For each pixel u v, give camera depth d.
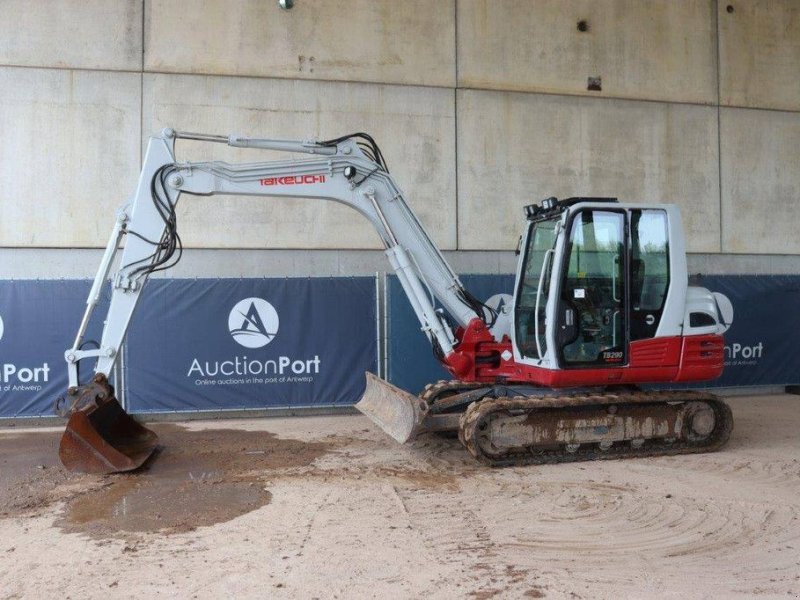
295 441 7.33
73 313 8.34
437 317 6.70
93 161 8.75
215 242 9.02
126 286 6.06
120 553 4.07
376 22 9.36
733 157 10.55
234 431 7.93
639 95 10.19
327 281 8.88
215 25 8.99
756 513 4.84
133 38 8.82
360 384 8.96
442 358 7.00
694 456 6.47
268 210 9.12
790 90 10.72
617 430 6.34
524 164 9.80
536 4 9.83
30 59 8.62
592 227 6.32
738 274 10.20
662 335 6.41
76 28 8.70
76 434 5.90
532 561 3.97
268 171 6.33
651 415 6.45
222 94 9.02
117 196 8.80
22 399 8.24
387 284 8.98
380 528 4.50
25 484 5.59
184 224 8.95
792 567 3.91
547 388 6.61
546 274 6.40
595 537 4.37
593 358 6.29
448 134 9.57
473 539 4.32
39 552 4.10
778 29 10.66
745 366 10.05
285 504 5.02
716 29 10.48
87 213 8.75
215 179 6.21
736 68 10.57
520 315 6.90
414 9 9.46
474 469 6.03
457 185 9.61
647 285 6.45
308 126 9.23
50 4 8.65
